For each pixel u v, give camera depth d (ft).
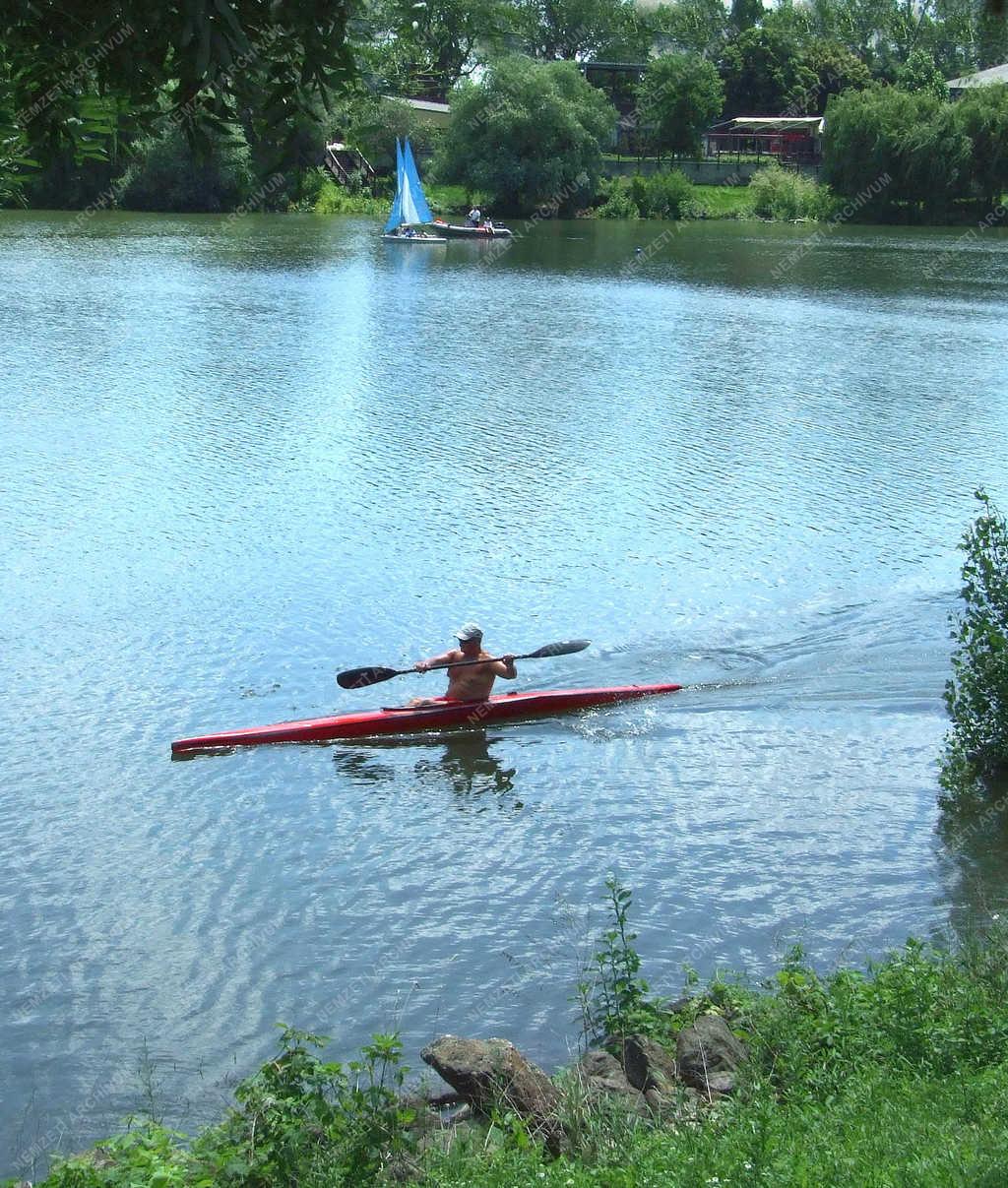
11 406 94.43
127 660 52.85
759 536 68.18
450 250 220.02
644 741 47.55
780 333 136.98
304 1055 23.80
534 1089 24.18
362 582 61.36
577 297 163.02
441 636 55.83
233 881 37.91
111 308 142.31
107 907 36.42
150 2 18.30
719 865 38.68
